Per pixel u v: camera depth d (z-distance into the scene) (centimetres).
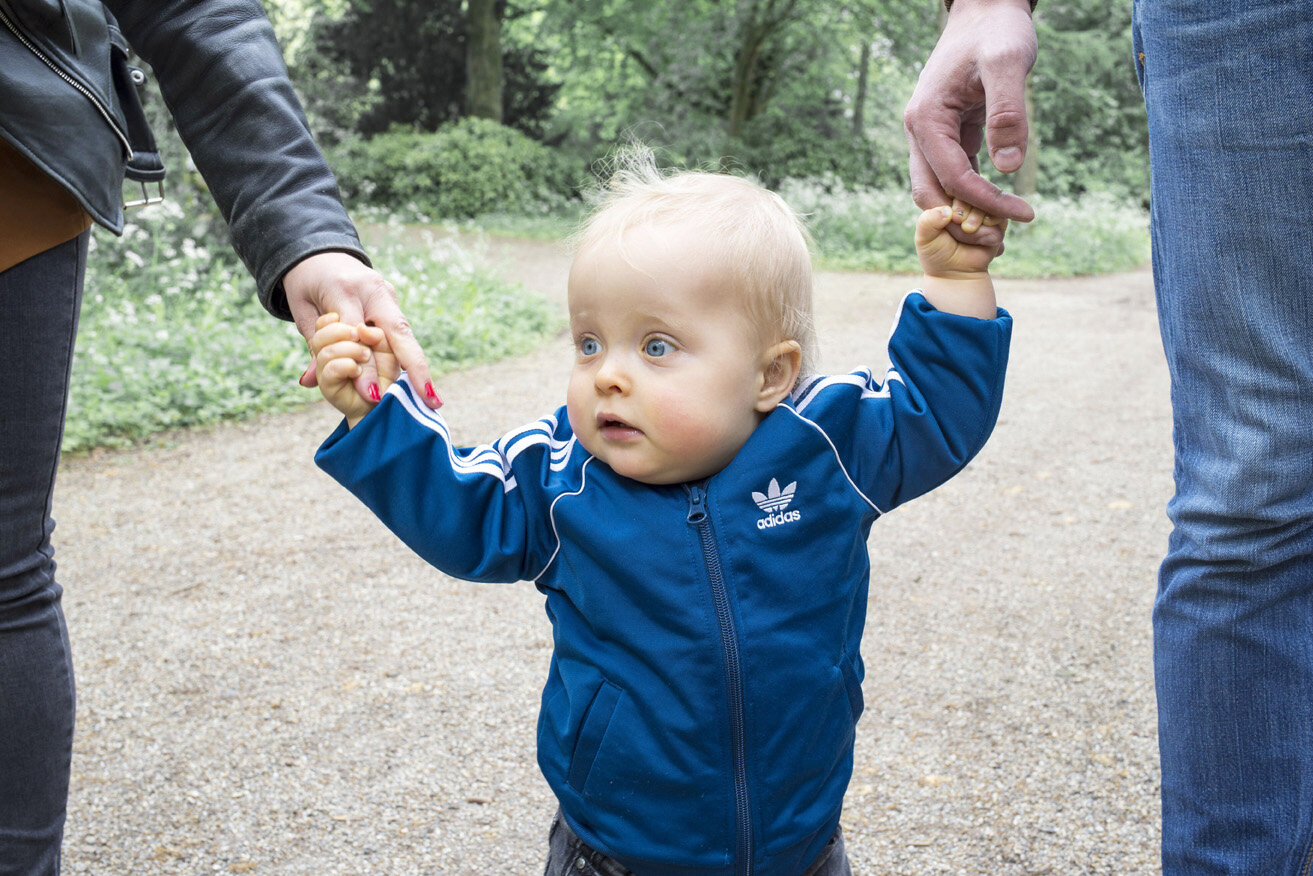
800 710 142
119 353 655
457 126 2073
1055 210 1777
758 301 144
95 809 249
